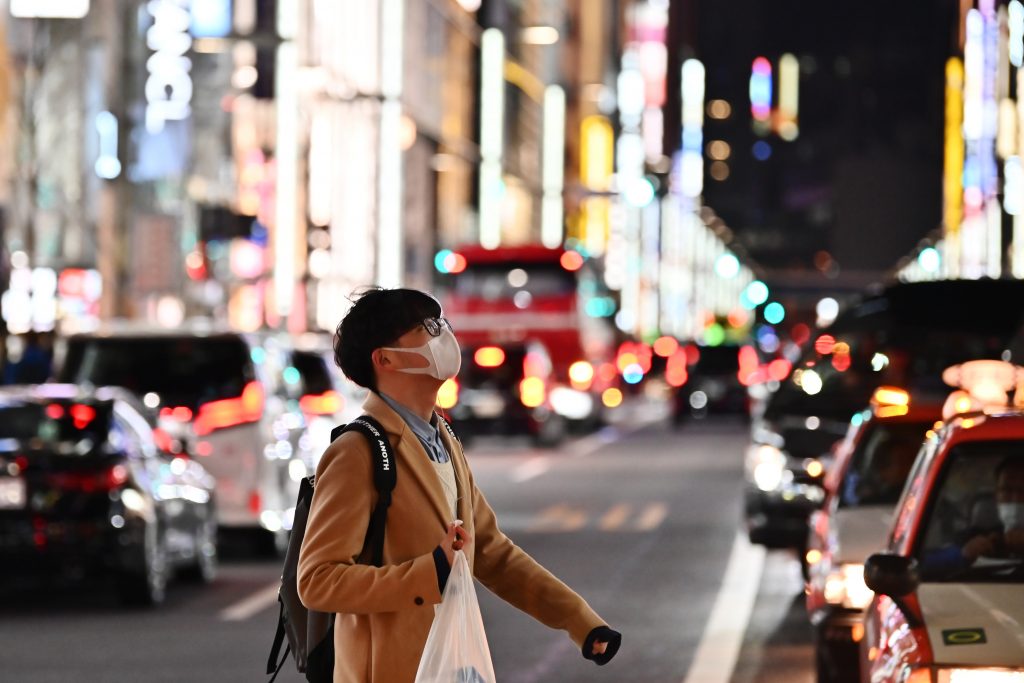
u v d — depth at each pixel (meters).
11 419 24.23
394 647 7.54
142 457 24.81
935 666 10.09
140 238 61.19
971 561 11.27
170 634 21.83
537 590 8.09
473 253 79.25
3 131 56.31
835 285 172.25
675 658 20.08
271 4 75.62
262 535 30.94
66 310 61.75
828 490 18.30
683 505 41.09
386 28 100.31
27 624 22.77
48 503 23.36
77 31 61.53
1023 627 10.36
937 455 11.86
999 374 19.09
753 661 19.84
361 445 7.64
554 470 53.84
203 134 75.06
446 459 7.92
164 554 24.91
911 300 27.77
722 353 97.81
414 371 7.74
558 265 78.94
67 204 61.53
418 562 7.43
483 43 133.25
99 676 18.62
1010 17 53.03
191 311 66.38
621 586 26.55
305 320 83.31
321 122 90.12
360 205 97.19
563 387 78.56
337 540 7.51
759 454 26.88
